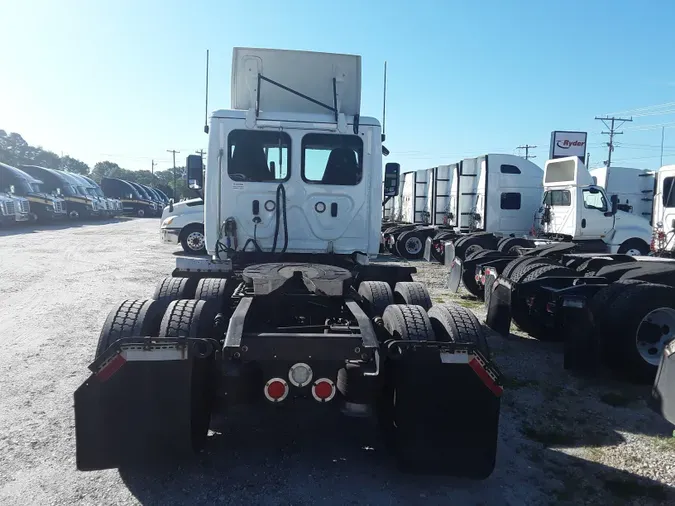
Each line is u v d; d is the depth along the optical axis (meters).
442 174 19.45
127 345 3.26
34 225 30.02
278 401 3.37
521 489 3.54
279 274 4.36
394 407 3.58
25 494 3.29
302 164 5.70
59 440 4.01
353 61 6.00
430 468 3.45
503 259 8.75
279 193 5.68
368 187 5.80
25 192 28.72
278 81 5.95
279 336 3.37
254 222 5.71
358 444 4.12
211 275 5.41
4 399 4.75
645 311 5.42
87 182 39.00
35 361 5.83
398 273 5.66
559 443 4.23
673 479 3.69
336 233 5.79
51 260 14.59
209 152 5.62
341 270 4.70
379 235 5.88
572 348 5.66
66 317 7.93
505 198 16.58
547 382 5.64
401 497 3.40
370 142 5.76
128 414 3.28
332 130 5.69
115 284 10.91
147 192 51.44
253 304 4.11
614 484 3.62
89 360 5.89
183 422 3.30
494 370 3.40
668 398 4.03
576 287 6.15
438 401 3.40
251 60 5.92
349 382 3.48
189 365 3.31
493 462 3.45
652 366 5.45
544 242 13.06
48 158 100.88
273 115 5.67
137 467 3.66
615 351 5.51
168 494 3.34
